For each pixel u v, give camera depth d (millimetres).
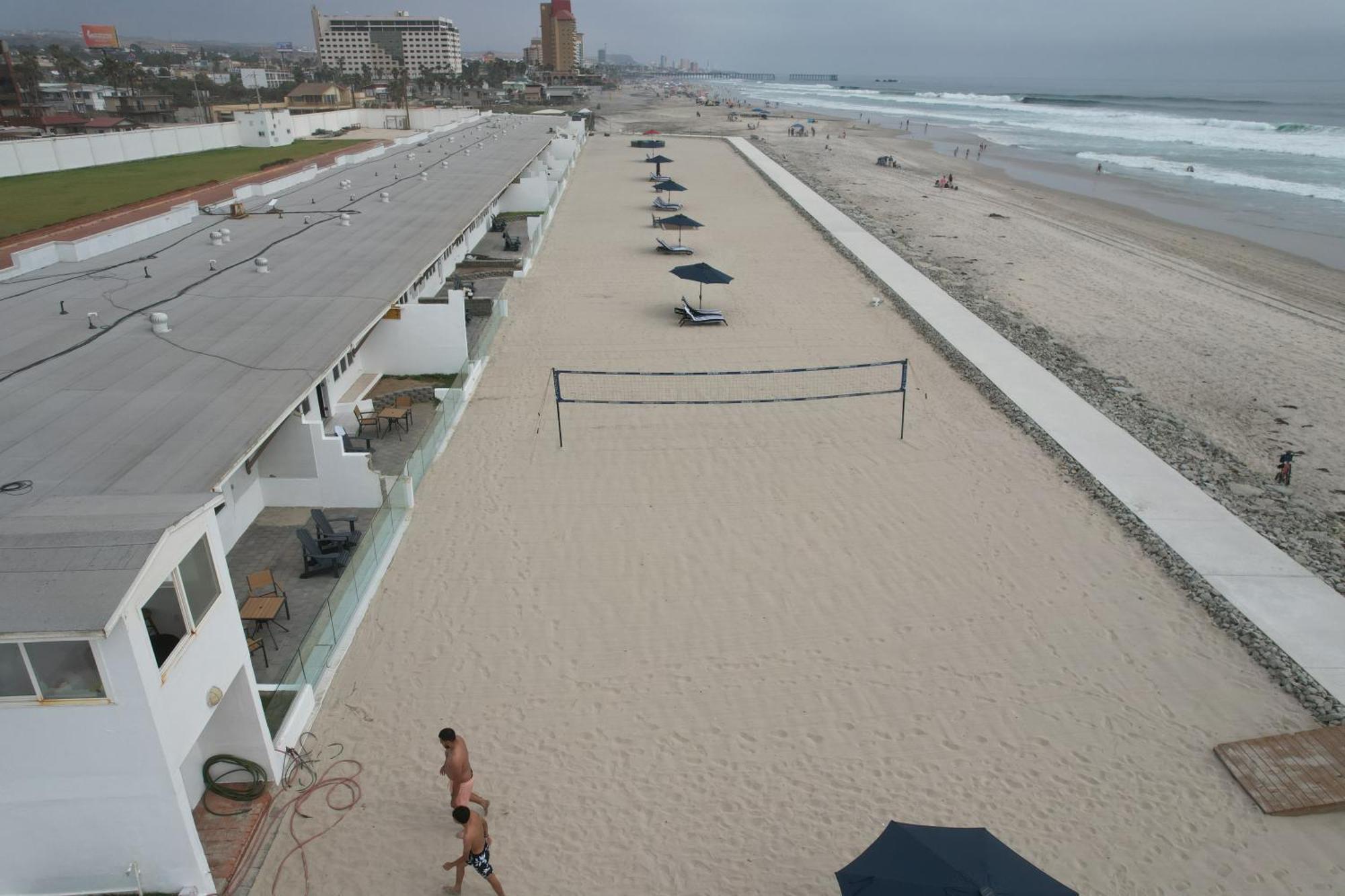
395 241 26719
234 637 10086
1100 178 69500
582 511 17844
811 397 23156
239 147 76438
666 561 16156
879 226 45844
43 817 8859
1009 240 44156
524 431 21344
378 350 23406
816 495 18516
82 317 18172
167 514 9219
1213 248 43469
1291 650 13758
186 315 18625
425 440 19047
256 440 12805
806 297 32625
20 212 40062
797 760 11727
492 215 44031
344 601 13656
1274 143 98688
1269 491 19203
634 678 13219
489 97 183875
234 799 10766
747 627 14383
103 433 12805
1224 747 11812
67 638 7645
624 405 22750
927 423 21984
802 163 72875
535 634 14164
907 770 11539
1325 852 10320
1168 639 14055
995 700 12789
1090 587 15383
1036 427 21656
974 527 17312
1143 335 29750
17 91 90188
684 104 198500
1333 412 23859
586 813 10891
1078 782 11344
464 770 10148
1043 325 30375
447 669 13336
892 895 8039
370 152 48219
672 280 34625
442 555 16266
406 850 10281
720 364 25672
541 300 31875
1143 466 19812
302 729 11953
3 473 11414
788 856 10289
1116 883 9914
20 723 8320
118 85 124875
